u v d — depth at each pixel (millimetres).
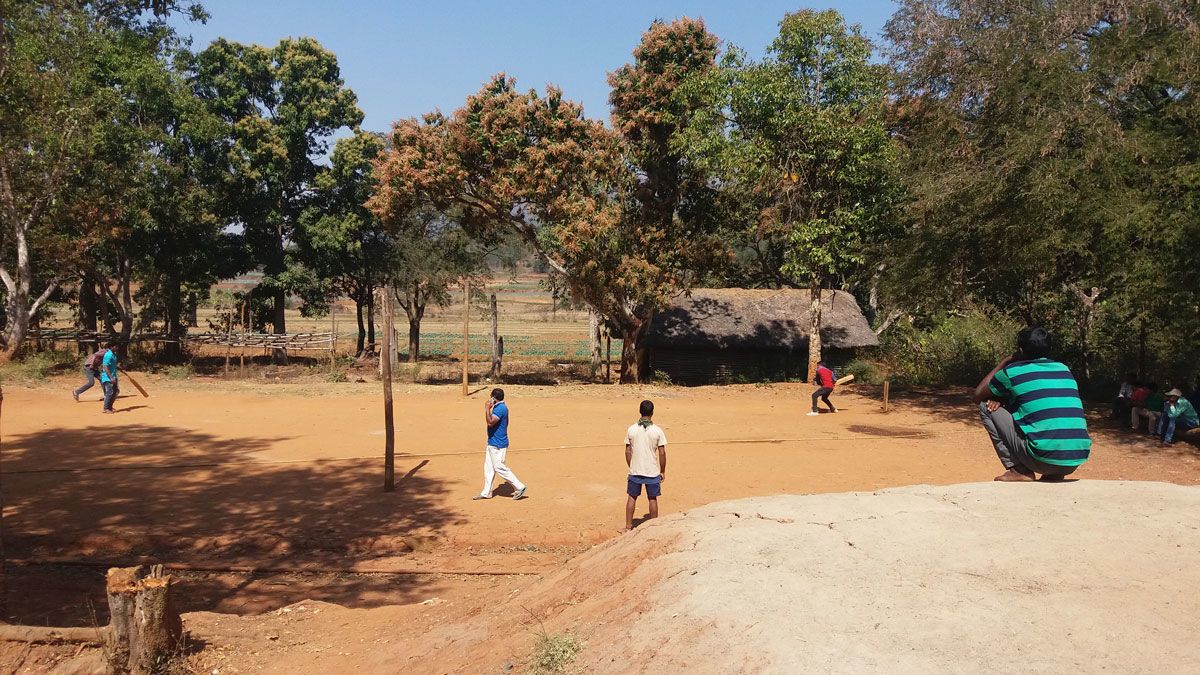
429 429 18734
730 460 15094
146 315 44531
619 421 20047
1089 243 18094
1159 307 17344
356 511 11641
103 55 31094
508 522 11031
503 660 5117
